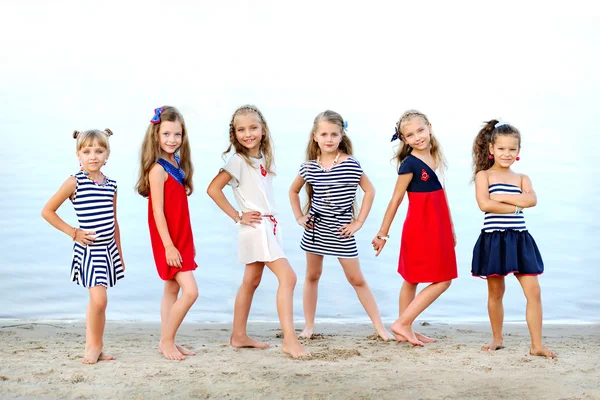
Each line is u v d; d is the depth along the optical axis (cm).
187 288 442
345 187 513
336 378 385
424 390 365
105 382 377
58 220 424
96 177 434
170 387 369
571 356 438
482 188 463
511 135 460
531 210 963
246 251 470
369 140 1321
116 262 438
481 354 445
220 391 363
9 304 656
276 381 379
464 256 809
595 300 678
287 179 1052
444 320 625
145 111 1605
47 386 370
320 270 532
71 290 699
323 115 513
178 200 455
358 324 600
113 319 625
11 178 1068
